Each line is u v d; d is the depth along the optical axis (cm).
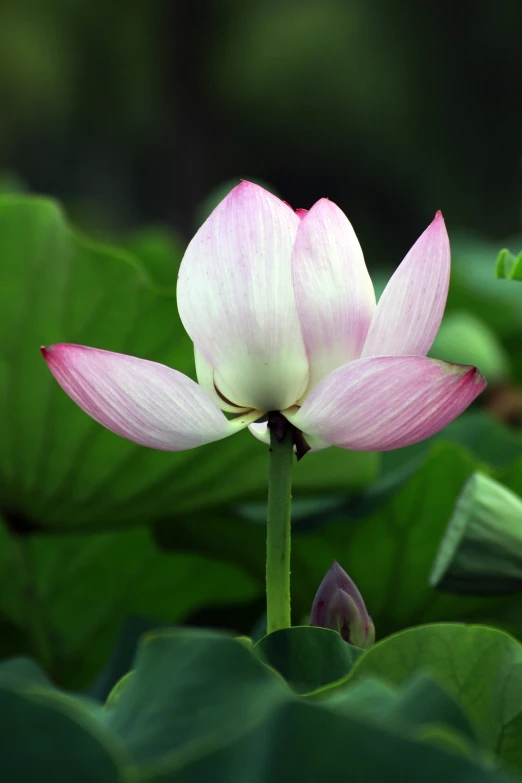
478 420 239
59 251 181
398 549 184
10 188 415
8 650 198
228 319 153
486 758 134
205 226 153
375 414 152
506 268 165
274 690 136
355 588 158
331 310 153
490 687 144
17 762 132
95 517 187
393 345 153
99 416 154
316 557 186
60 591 198
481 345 270
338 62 2020
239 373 154
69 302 182
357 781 131
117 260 180
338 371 151
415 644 145
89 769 132
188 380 152
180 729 136
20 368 181
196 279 153
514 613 185
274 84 2025
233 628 196
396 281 153
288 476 154
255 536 188
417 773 131
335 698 138
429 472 184
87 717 137
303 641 149
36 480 184
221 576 202
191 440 154
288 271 153
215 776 132
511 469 184
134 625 180
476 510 166
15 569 196
